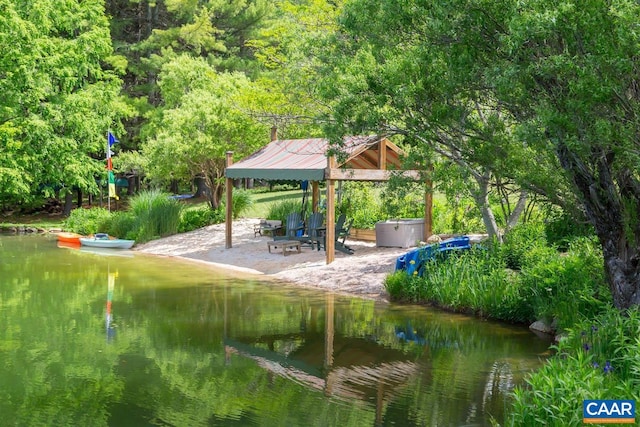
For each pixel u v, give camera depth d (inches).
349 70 525.0
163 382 389.1
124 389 376.2
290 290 699.4
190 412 338.6
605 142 339.6
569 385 290.8
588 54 330.6
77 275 807.1
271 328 526.3
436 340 484.7
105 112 1590.8
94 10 1624.0
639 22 309.3
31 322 548.1
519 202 715.4
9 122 1398.9
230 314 578.9
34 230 1424.7
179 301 639.1
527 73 360.8
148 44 1758.1
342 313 580.1
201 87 1501.0
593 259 529.0
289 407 345.4
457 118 456.4
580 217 443.8
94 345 473.4
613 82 331.3
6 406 347.6
